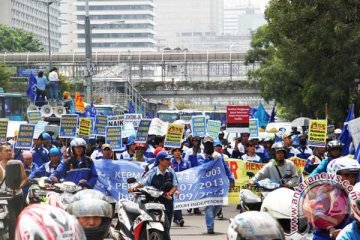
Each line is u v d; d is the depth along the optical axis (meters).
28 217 7.05
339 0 38.91
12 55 139.25
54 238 6.87
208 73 138.38
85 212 10.06
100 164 24.80
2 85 113.25
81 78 127.69
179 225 24.72
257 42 89.75
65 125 31.30
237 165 28.27
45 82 58.66
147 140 32.12
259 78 87.62
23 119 64.19
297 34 40.91
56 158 20.28
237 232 7.75
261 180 17.78
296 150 29.14
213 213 24.84
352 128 24.53
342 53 40.72
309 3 39.88
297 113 74.88
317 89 47.44
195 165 26.02
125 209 16.98
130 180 17.84
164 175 17.94
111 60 138.50
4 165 16.91
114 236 17.30
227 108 34.94
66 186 15.87
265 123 59.44
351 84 44.16
